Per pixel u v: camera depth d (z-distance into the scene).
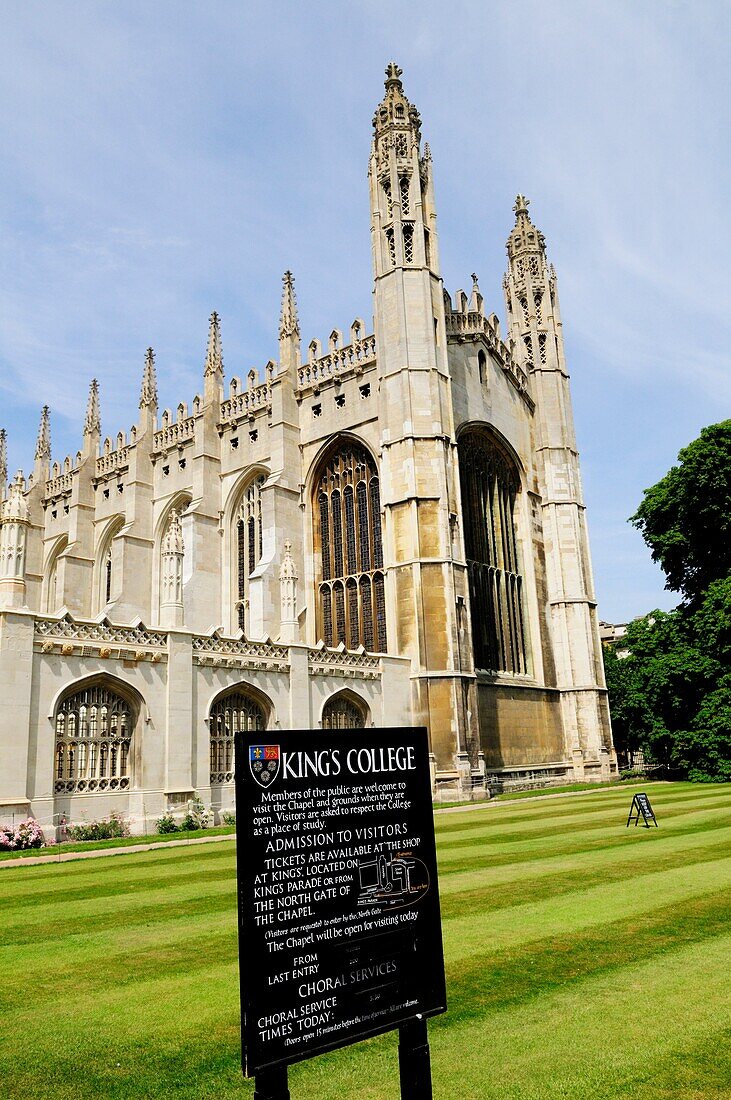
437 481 41.31
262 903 4.91
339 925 5.25
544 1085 5.95
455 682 38.78
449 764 37.97
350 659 36.12
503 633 49.44
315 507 47.94
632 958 8.95
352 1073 6.44
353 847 5.45
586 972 8.51
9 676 22.88
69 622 24.97
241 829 4.90
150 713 26.72
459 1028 7.08
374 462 45.34
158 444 56.44
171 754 27.06
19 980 8.84
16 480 24.77
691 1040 6.64
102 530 59.72
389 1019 5.37
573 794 38.78
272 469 47.91
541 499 55.53
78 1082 6.26
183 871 16.62
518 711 47.38
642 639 46.31
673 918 10.70
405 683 38.97
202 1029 7.29
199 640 28.98
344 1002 5.16
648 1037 6.73
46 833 22.91
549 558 54.44
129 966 9.30
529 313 58.81
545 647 52.19
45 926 11.50
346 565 45.97
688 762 43.03
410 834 5.80
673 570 47.97
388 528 41.66
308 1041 4.95
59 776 24.23
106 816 25.09
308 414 48.69
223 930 10.95
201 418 52.06
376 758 5.71
